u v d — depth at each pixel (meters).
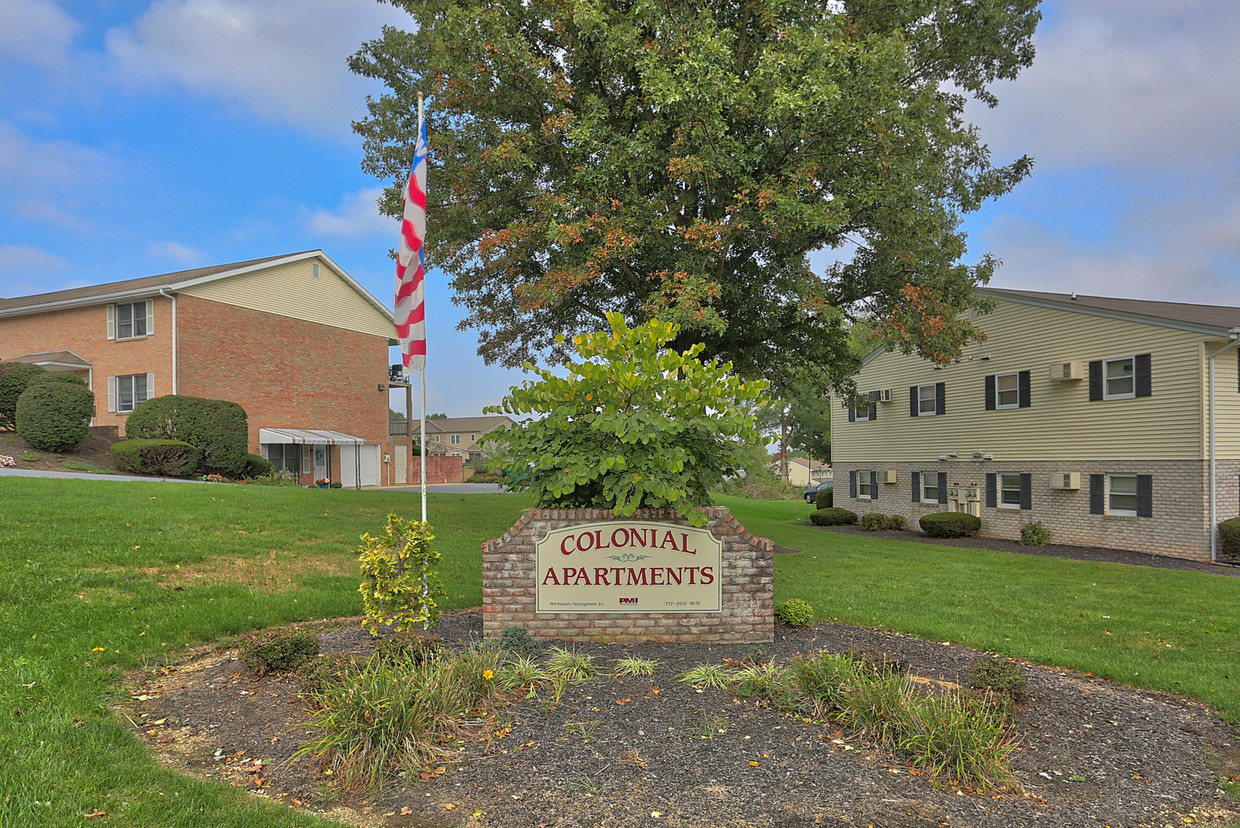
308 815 3.48
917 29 16.34
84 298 25.03
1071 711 5.35
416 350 7.05
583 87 15.51
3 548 8.23
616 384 6.87
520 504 19.72
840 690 4.91
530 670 5.48
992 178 17.17
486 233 15.07
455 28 13.90
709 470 7.19
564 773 3.99
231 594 7.87
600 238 13.98
